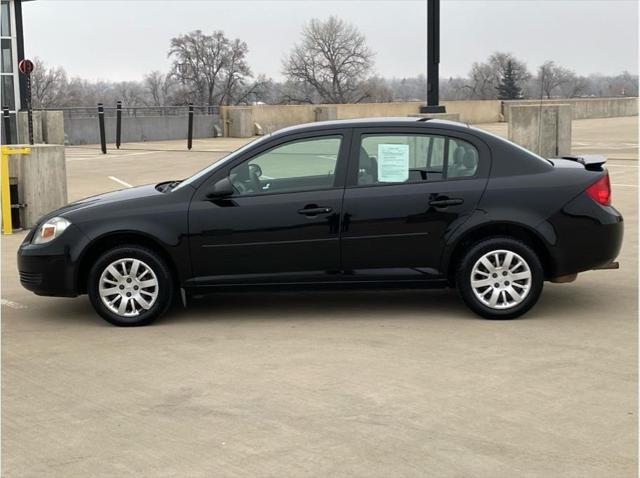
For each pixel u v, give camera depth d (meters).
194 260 6.56
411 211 6.45
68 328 6.67
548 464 3.91
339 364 5.50
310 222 6.49
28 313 7.23
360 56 61.28
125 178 17.45
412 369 5.36
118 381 5.29
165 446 4.22
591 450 4.05
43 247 6.65
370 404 4.74
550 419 4.46
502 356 5.59
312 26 61.22
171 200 6.61
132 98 57.25
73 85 54.16
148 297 6.62
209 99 62.31
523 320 6.52
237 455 4.08
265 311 7.05
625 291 7.45
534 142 15.47
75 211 6.72
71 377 5.39
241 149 6.70
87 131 29.44
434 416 4.54
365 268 6.55
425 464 3.93
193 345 6.07
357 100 61.41
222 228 6.52
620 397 4.78
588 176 6.55
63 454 4.15
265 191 6.59
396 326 6.43
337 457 4.03
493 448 4.10
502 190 6.44
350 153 6.59
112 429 4.47
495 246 6.41
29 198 11.64
